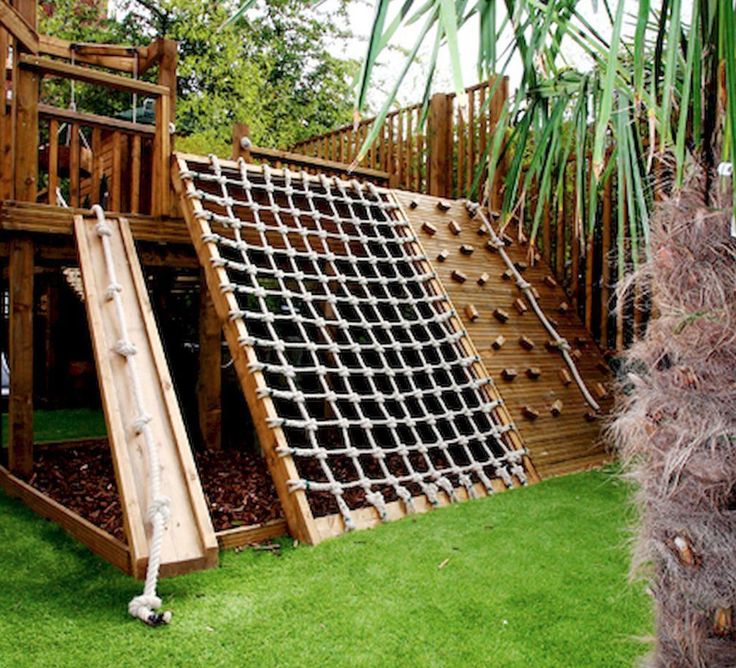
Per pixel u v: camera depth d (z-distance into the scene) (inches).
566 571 103.7
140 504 107.3
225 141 421.7
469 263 204.8
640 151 79.1
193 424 223.9
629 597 94.3
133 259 152.9
